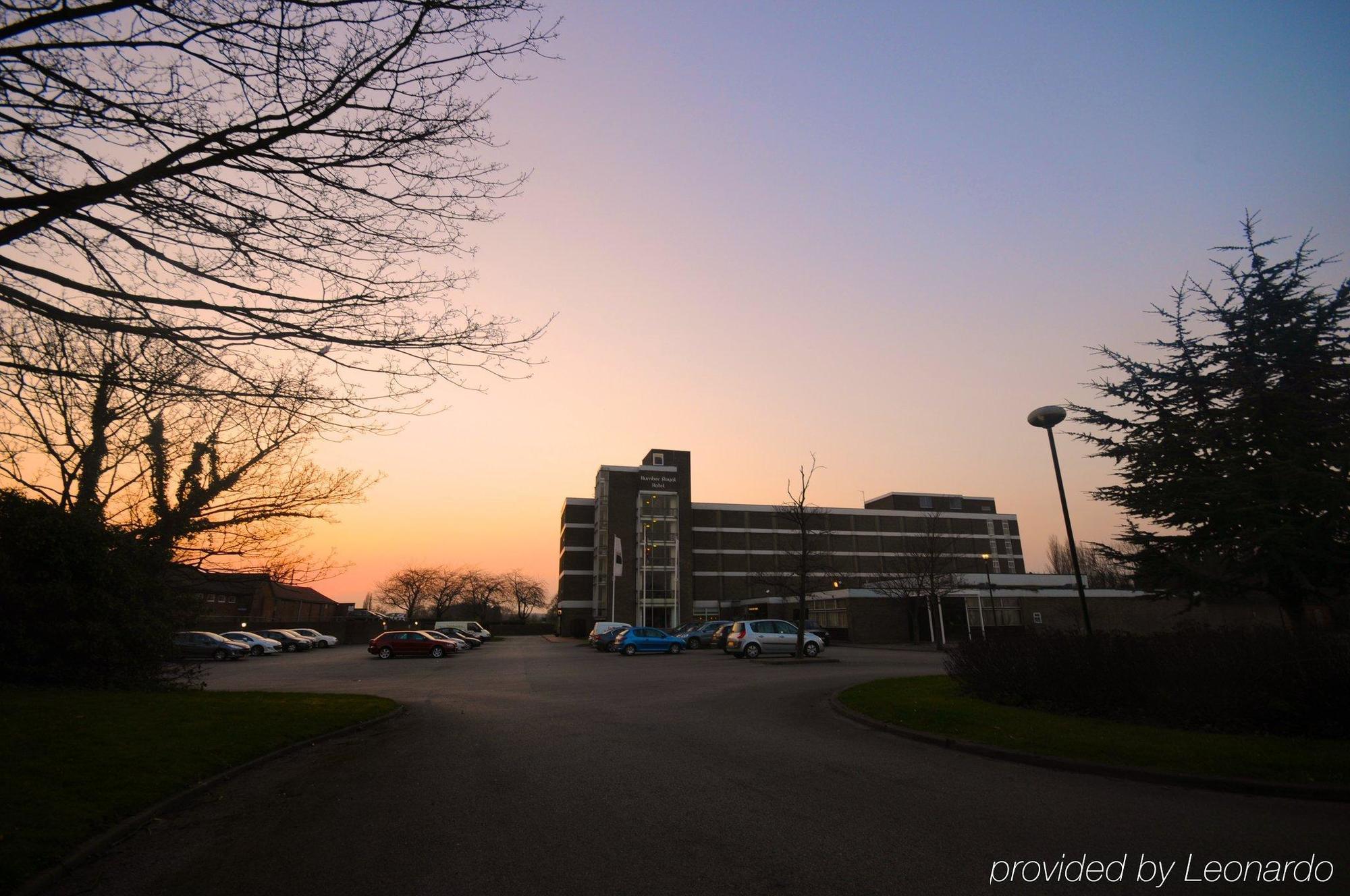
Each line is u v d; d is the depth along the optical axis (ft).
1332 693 29.81
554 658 112.27
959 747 31.83
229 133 20.58
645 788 24.88
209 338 22.29
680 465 243.60
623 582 228.22
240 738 32.40
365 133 21.77
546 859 17.80
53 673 44.47
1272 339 45.27
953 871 16.88
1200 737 30.22
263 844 19.61
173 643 52.34
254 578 57.88
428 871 17.13
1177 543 47.62
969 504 293.02
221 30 19.35
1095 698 36.73
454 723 41.96
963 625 166.81
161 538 52.90
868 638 163.43
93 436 46.24
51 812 20.07
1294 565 40.29
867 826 20.30
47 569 45.75
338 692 58.70
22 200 19.39
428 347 24.22
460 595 335.06
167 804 23.08
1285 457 42.78
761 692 56.13
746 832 19.79
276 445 48.19
